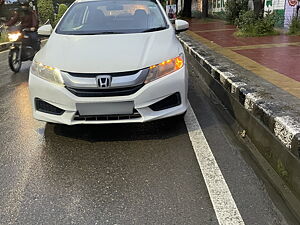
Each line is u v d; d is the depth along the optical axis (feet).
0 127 13.60
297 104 11.36
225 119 13.92
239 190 8.62
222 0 71.97
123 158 10.60
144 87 10.82
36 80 11.41
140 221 7.52
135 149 11.21
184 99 11.83
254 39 33.30
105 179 9.37
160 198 8.38
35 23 26.21
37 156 10.91
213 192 8.56
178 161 10.29
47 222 7.58
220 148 11.13
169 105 11.51
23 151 11.30
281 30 39.04
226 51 25.94
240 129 12.72
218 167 9.84
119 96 10.71
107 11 15.31
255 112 11.35
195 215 7.66
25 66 27.91
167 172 9.66
